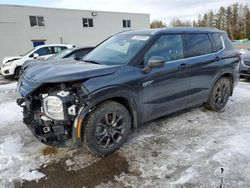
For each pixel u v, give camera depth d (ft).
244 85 22.07
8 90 23.58
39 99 8.70
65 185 7.73
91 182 7.87
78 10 75.92
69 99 7.97
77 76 8.05
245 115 13.75
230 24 211.00
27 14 66.03
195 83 12.29
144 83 9.75
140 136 11.07
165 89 10.76
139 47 10.09
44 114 8.38
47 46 33.71
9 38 64.18
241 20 207.10
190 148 9.88
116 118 9.43
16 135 11.67
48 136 8.57
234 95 18.29
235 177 7.80
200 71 12.32
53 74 8.24
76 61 11.04
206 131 11.55
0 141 10.96
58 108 7.93
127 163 8.91
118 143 9.66
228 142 10.28
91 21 79.87
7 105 17.38
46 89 8.50
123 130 9.70
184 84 11.64
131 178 8.00
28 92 8.28
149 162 8.93
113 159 9.20
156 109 10.68
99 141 9.02
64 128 8.27
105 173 8.33
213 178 7.79
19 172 8.43
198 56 12.32
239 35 189.06
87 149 9.43
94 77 8.43
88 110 8.23
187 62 11.58
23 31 66.18
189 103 12.44
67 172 8.43
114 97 9.00
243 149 9.61
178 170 8.34
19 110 15.92
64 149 10.07
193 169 8.35
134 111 9.75
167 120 12.98
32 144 10.61
